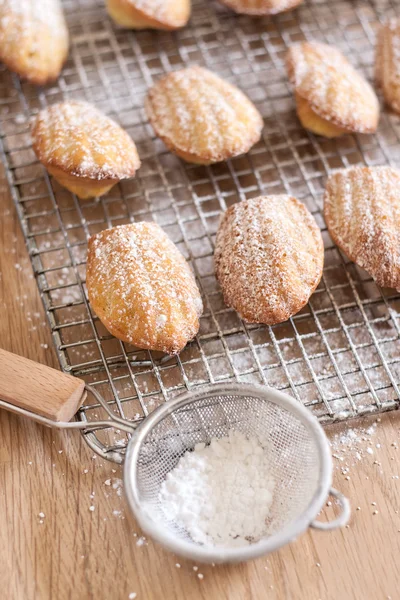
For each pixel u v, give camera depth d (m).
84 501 0.54
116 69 0.69
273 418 0.54
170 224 0.62
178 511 0.52
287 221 0.58
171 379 0.58
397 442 0.56
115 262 0.56
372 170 0.61
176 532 0.52
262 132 0.66
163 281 0.56
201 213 0.62
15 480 0.55
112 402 0.57
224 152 0.62
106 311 0.56
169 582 0.52
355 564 0.53
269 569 0.52
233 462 0.54
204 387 0.54
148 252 0.57
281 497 0.53
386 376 0.58
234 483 0.53
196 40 0.71
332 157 0.66
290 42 0.71
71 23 0.71
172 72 0.65
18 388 0.54
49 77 0.66
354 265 0.61
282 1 0.68
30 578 0.52
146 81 0.69
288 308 0.57
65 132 0.60
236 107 0.63
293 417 0.53
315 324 0.59
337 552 0.53
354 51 0.70
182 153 0.62
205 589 0.52
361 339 0.59
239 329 0.58
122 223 0.63
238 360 0.58
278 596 0.52
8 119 0.67
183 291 0.56
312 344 0.59
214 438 0.55
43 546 0.53
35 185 0.64
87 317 0.59
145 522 0.50
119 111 0.67
